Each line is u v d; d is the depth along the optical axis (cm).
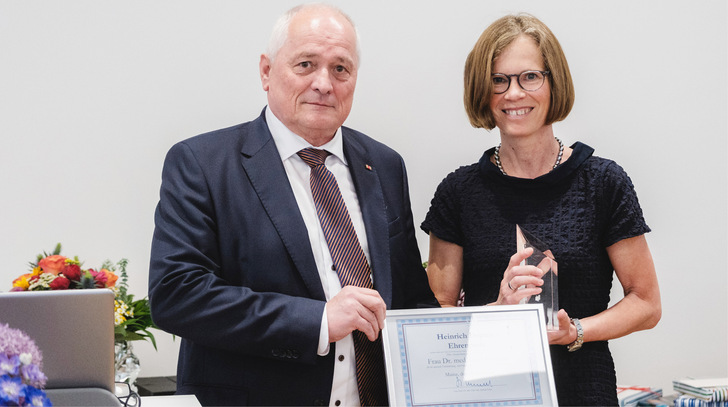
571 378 227
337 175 209
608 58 435
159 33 394
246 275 190
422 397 175
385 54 425
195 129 400
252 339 178
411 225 222
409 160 429
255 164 199
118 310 283
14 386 125
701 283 440
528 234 208
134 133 390
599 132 435
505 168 245
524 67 229
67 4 379
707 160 440
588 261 230
